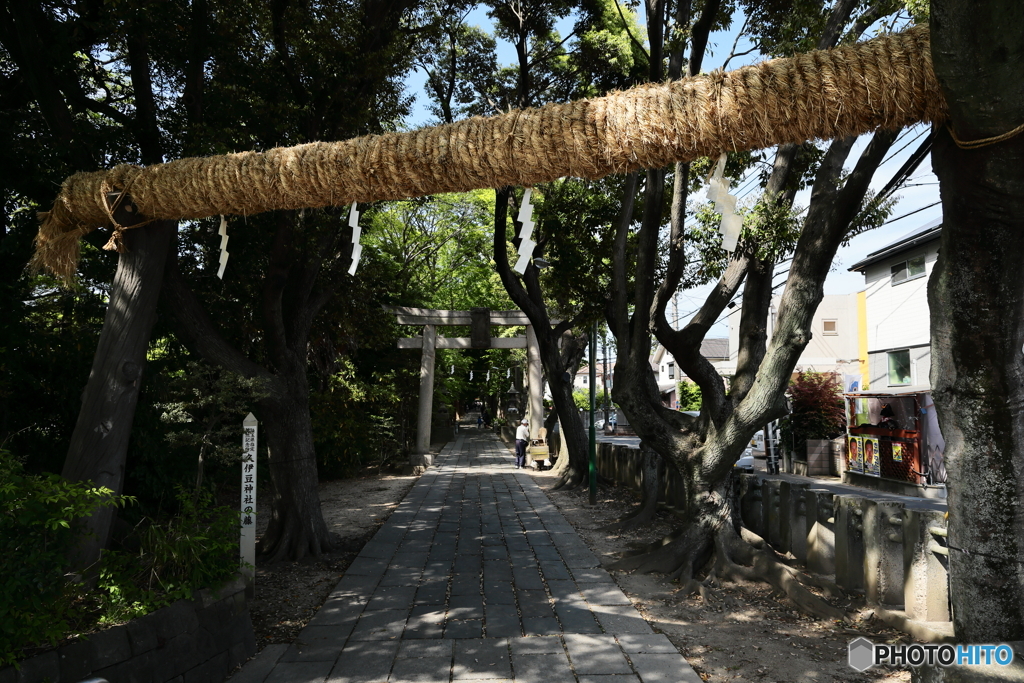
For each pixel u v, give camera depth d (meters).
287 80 7.86
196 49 6.88
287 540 7.89
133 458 8.86
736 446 6.79
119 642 3.82
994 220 2.41
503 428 34.78
